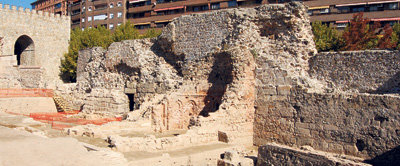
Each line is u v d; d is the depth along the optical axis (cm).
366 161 2370
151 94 4025
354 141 2473
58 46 7138
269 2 7362
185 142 2614
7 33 6347
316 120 2691
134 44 4369
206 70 3625
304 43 3169
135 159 2077
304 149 2170
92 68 5000
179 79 3900
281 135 2903
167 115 3400
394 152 2289
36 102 5244
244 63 3153
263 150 2198
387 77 2647
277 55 3219
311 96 2736
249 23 3384
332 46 4909
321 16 6606
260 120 3070
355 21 5081
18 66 6138
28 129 2931
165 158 2178
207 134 2769
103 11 10712
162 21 9156
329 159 1852
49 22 6988
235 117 2984
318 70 3028
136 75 4309
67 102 5288
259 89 3103
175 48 3975
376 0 6128
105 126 3094
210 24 3669
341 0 6444
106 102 4231
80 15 11438
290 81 2900
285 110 2897
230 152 2205
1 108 4872
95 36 7306
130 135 3044
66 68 7056
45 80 5850
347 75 2852
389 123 2328
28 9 6656
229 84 3178
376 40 5006
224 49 3438
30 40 6744
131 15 10144
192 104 3597
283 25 3259
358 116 2472
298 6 3175
